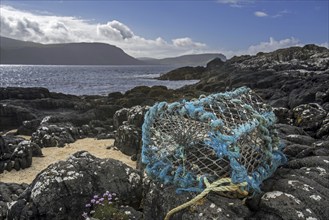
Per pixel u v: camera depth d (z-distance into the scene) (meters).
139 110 16.28
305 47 59.00
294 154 7.20
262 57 61.72
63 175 6.75
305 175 5.81
